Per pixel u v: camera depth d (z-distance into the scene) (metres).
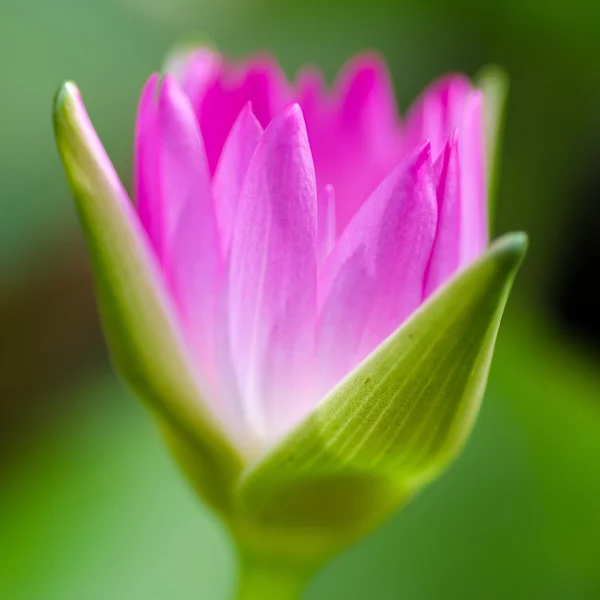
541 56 0.56
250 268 0.33
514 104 0.57
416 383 0.32
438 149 0.33
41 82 0.60
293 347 0.33
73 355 0.62
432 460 0.33
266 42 0.65
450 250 0.32
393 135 0.35
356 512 0.34
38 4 0.62
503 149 0.56
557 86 0.56
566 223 0.56
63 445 0.50
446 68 0.60
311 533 0.34
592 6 0.54
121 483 0.47
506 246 0.31
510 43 0.57
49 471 0.49
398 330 0.32
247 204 0.32
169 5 0.65
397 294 0.32
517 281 0.56
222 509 0.34
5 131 0.59
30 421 0.61
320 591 0.43
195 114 0.34
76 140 0.33
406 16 0.62
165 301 0.33
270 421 0.33
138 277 0.33
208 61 0.34
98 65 0.62
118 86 0.62
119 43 0.63
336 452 0.33
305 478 0.34
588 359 0.53
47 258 0.60
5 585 0.44
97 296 0.34
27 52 0.61
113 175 0.33
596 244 0.55
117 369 0.34
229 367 0.33
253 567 0.35
